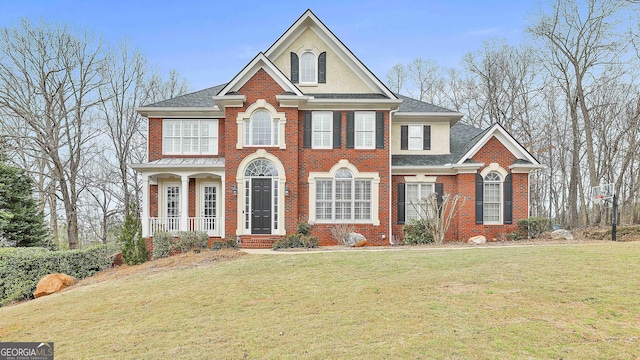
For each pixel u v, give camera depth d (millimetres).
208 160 21766
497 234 21688
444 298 9141
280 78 20609
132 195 36219
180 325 8648
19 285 15180
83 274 16750
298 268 12758
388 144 21500
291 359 6652
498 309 8297
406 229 20703
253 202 20594
